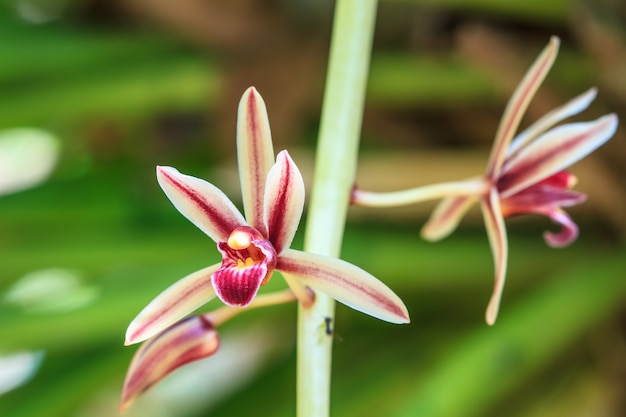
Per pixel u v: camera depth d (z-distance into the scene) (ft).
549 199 0.84
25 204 1.40
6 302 1.24
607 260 1.34
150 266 1.35
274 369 1.40
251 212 0.72
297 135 1.49
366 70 0.80
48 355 1.32
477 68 1.42
